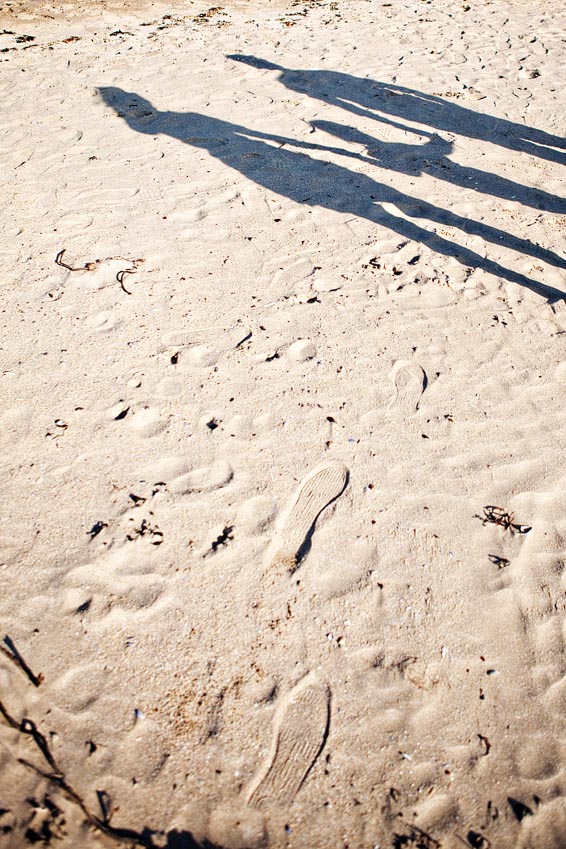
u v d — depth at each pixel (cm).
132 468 240
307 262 359
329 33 743
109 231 374
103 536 217
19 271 337
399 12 837
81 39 685
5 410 258
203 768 167
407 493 239
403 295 338
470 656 196
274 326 311
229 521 224
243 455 247
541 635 203
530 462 255
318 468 244
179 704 179
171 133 490
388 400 276
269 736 174
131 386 273
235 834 157
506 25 791
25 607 197
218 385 277
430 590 211
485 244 383
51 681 181
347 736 176
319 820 161
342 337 307
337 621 200
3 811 155
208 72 609
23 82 569
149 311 315
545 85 614
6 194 402
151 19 767
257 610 200
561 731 182
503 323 323
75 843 152
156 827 157
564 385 290
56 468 238
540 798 169
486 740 178
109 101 539
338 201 417
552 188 443
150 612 198
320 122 520
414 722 180
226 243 371
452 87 602
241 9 827
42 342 292
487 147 495
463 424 268
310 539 221
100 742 170
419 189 435
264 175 441
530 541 228
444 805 166
